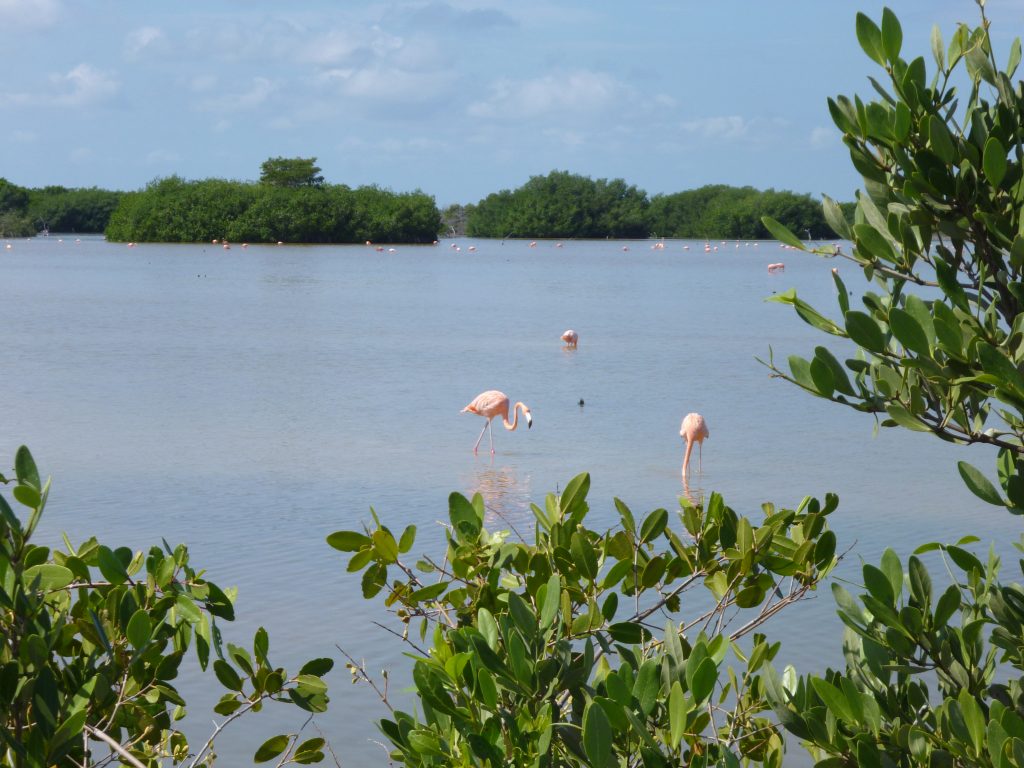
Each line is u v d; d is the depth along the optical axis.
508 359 52.16
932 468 28.61
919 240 5.50
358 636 15.33
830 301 88.56
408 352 53.94
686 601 16.39
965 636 5.51
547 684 5.39
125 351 51.25
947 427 5.49
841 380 5.42
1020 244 5.03
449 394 41.16
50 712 5.17
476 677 5.50
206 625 6.16
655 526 6.95
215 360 49.03
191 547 19.70
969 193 5.28
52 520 21.52
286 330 62.91
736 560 6.81
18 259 144.88
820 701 5.77
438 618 7.22
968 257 5.87
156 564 6.38
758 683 6.74
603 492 25.66
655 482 26.91
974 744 4.99
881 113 5.37
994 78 5.40
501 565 6.96
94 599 6.46
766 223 5.78
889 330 5.95
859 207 5.87
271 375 44.75
